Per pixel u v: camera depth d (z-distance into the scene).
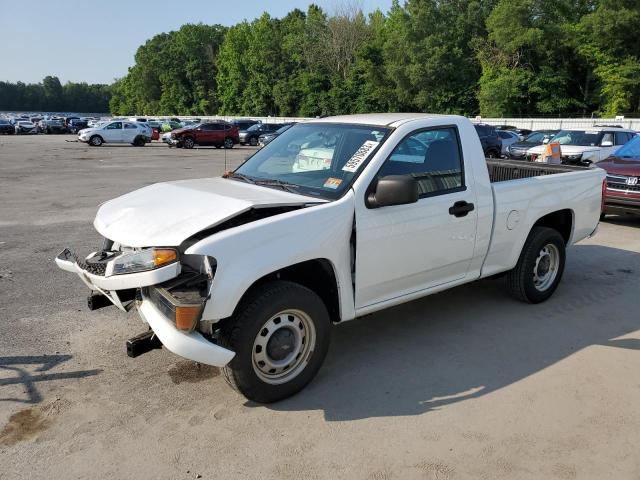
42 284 5.88
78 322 4.83
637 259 7.20
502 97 47.31
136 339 3.43
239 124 38.66
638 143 10.11
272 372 3.50
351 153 4.02
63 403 3.54
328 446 3.11
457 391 3.72
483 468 2.93
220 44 100.81
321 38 66.38
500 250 4.83
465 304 5.36
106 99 176.88
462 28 53.91
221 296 3.12
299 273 3.76
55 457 3.01
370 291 3.90
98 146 34.16
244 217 3.54
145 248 3.26
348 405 3.54
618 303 5.46
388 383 3.82
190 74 97.50
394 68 53.91
